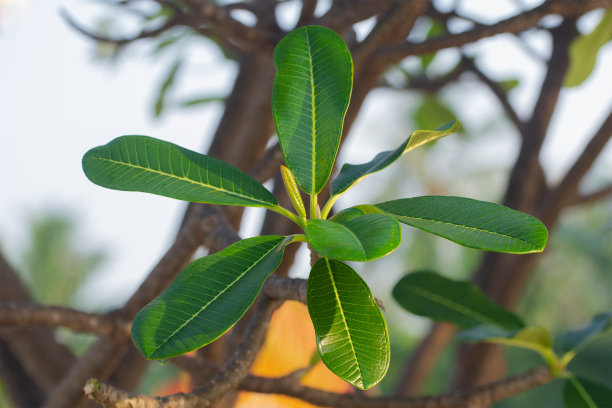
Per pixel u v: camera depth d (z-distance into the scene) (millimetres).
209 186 1366
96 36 1975
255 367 2387
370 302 1361
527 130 2684
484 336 1739
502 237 1292
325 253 1207
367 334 1348
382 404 1648
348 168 1437
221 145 2463
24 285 2250
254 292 1313
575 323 16797
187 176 1370
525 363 13695
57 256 13805
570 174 2533
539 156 2639
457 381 2635
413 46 1877
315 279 1376
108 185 1354
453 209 1330
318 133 1382
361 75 1916
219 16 1823
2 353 2371
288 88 1394
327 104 1390
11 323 1693
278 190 1934
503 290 2588
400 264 16438
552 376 1734
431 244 16172
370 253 1204
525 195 2633
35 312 1703
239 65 2598
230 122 2469
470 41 1857
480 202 1332
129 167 1370
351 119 1935
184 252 1774
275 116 1383
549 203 2582
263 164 1812
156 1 1978
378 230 1232
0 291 2166
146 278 1792
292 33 1418
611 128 2469
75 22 1951
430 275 1821
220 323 1288
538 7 1834
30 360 2262
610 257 16141
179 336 1274
